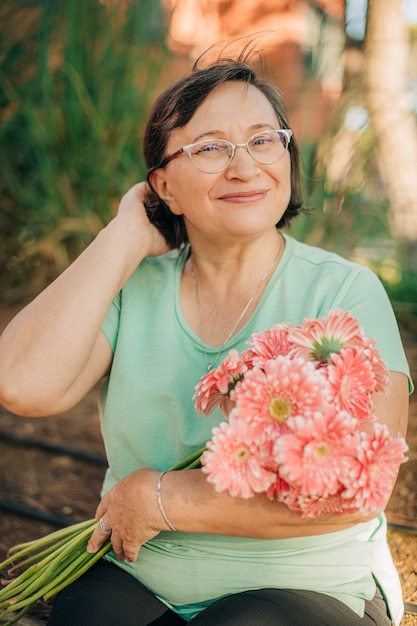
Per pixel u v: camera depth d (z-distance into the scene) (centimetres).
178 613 155
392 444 119
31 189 455
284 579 146
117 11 418
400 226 430
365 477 116
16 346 156
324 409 118
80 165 429
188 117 155
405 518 246
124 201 178
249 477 120
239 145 152
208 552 150
